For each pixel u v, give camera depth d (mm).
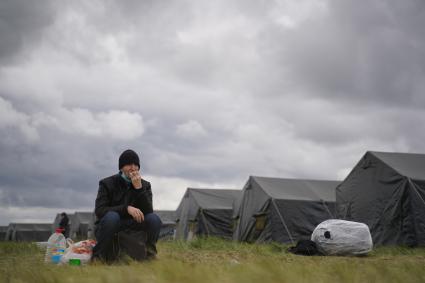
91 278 2537
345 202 12719
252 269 2527
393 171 11125
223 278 2469
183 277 2459
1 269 3695
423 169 11336
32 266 3703
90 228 30109
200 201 20656
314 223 14844
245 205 16703
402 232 10586
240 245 9234
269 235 14703
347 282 2604
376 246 10867
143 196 4676
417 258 7102
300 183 17000
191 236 20312
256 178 16609
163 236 27047
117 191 4699
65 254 4527
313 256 7469
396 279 2697
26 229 40438
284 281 2379
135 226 4590
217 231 19609
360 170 12375
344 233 7891
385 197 11258
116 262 4273
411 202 10531
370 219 11633
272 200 14844
